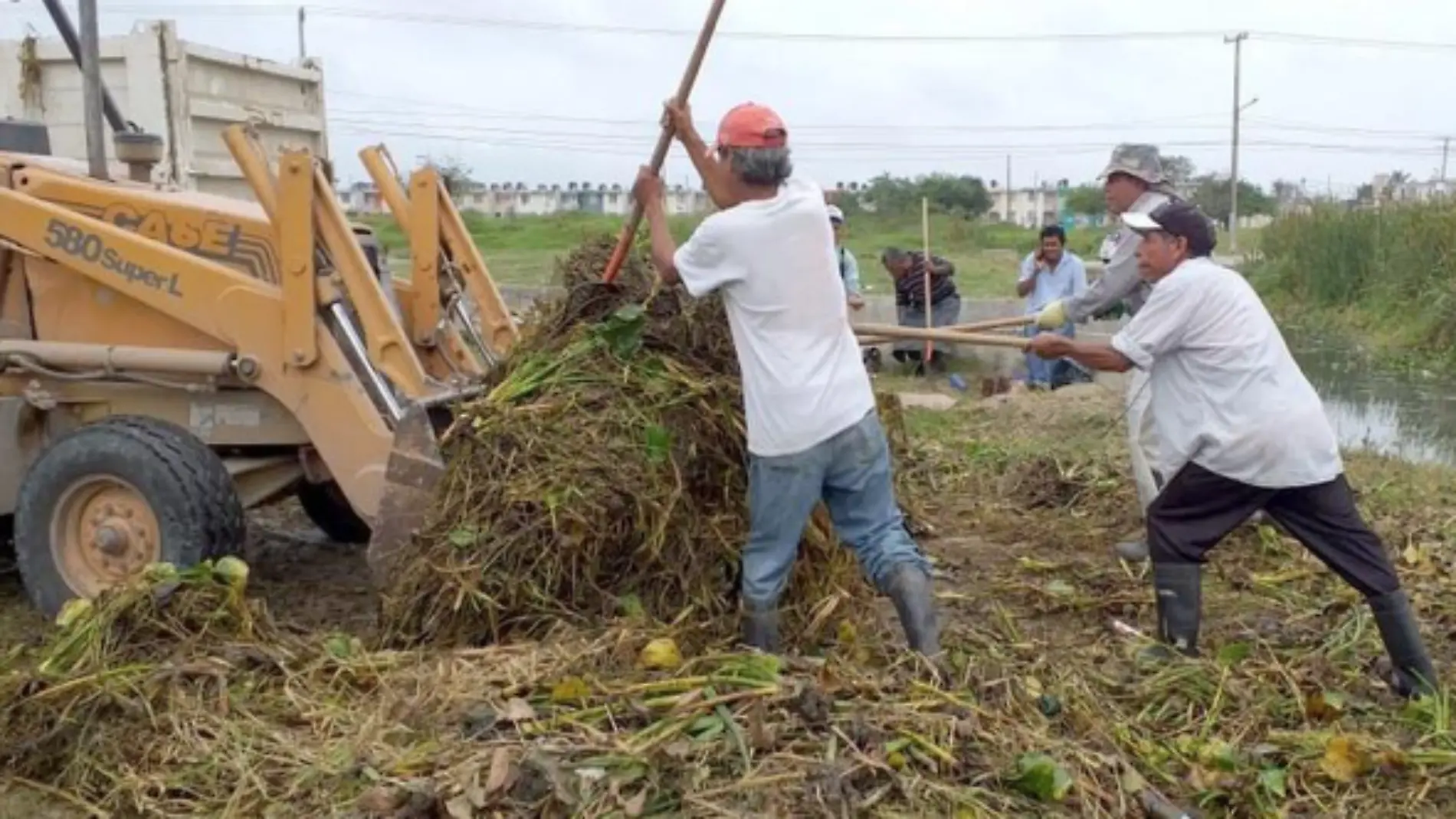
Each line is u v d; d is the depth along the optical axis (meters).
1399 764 4.19
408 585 4.80
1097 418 9.96
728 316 4.73
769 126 4.53
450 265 6.48
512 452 4.82
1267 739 4.39
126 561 5.38
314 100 10.73
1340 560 4.86
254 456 5.80
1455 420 12.02
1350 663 5.12
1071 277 11.39
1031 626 5.66
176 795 3.90
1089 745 4.12
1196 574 5.03
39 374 5.69
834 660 4.45
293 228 5.32
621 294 5.18
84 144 8.97
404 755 3.87
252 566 6.63
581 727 3.92
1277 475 4.83
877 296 18.27
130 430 5.37
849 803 3.61
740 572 4.93
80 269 5.61
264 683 4.39
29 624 5.61
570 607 4.72
